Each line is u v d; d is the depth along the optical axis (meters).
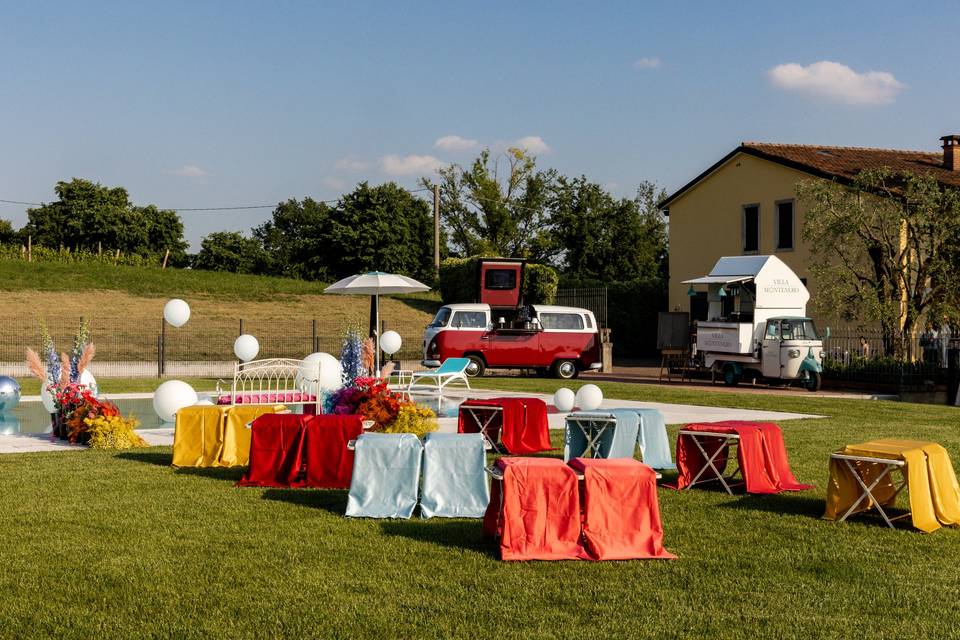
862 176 26.73
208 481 10.11
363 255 78.38
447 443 8.66
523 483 7.12
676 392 22.20
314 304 49.59
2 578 6.35
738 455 9.62
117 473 10.52
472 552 7.17
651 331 40.44
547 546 7.10
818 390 24.27
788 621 5.61
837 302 26.23
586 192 69.88
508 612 5.72
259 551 7.12
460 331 27.94
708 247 36.44
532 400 12.78
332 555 7.04
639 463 7.46
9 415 17.17
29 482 9.88
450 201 70.38
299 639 5.23
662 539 7.46
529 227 70.75
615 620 5.59
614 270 68.94
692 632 5.40
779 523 8.30
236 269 83.06
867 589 6.30
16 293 43.94
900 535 7.89
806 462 11.61
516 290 32.91
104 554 6.98
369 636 5.29
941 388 23.39
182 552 7.06
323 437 9.91
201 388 23.83
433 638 5.27
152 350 35.84
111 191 81.44
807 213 27.41
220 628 5.40
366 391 13.27
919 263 25.83
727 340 25.70
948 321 25.47
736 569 6.78
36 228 78.69
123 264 61.16
